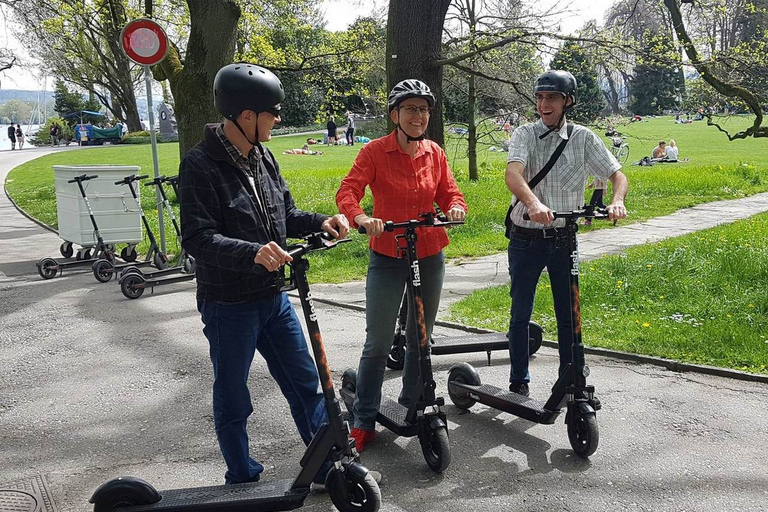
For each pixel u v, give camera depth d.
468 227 12.20
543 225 4.15
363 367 3.86
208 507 2.98
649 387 4.78
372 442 4.05
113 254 9.55
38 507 3.43
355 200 3.64
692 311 6.25
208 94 10.66
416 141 3.71
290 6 17.81
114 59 47.94
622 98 57.06
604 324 6.11
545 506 3.29
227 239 2.90
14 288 8.70
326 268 9.52
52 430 4.40
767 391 4.64
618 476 3.56
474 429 4.22
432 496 3.41
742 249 8.23
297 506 3.08
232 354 3.13
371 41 15.52
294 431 4.30
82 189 9.13
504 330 6.16
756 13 12.43
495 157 27.95
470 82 18.02
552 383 4.94
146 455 4.02
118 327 6.78
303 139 46.19
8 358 5.89
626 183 4.02
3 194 22.09
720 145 35.44
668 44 11.69
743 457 3.72
